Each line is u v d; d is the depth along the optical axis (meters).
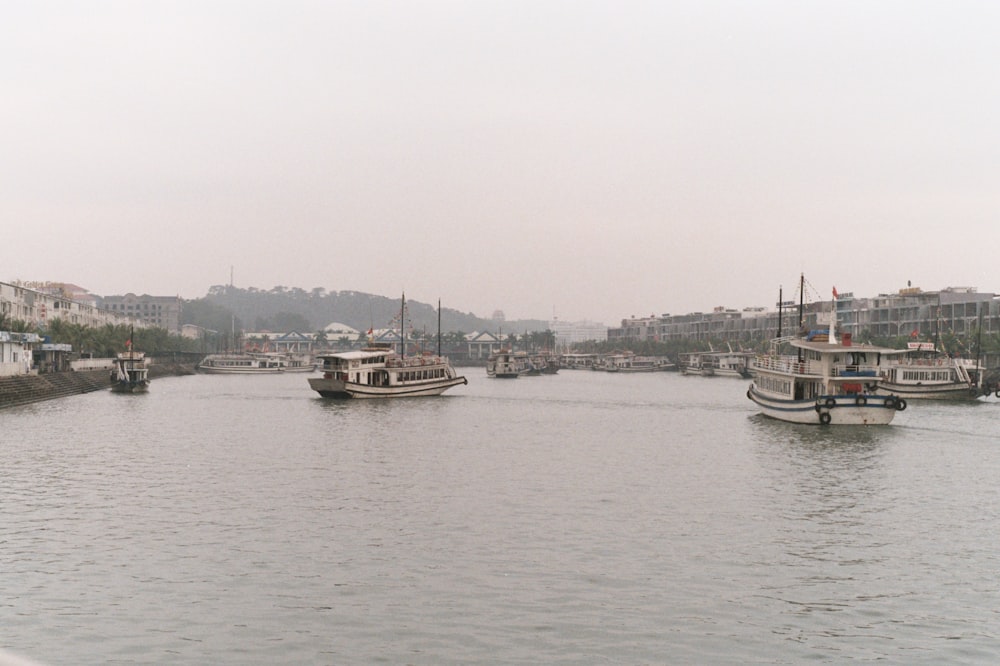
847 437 94.12
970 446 86.81
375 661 33.47
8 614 37.31
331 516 54.41
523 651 34.41
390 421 114.56
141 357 191.88
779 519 54.47
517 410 135.38
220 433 98.19
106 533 49.88
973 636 36.16
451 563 44.53
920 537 50.44
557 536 49.81
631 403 153.38
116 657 33.50
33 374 145.25
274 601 39.16
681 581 42.16
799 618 37.81
